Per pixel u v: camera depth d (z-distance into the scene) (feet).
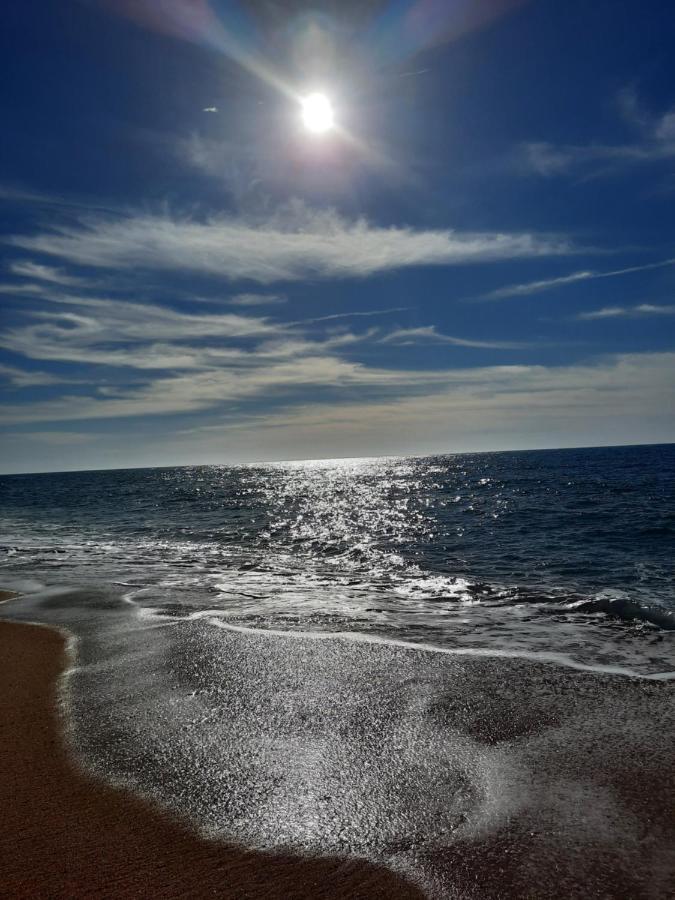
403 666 20.98
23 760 14.85
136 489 216.74
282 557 53.98
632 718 16.19
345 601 33.45
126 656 23.15
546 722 16.07
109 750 15.21
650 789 12.49
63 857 10.93
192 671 20.93
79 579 41.63
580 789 12.63
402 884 10.01
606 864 10.25
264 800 12.62
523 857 10.52
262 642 24.17
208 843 11.27
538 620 28.84
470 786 12.93
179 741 15.56
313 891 9.90
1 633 27.55
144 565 48.60
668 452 422.41
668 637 25.59
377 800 12.49
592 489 129.39
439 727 15.92
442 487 166.71
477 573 44.73
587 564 46.83
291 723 16.40
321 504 123.75
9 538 71.82
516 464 320.50
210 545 63.46
